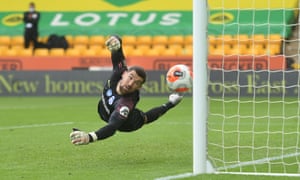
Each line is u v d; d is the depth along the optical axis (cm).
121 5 10300
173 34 9681
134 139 3922
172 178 2558
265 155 3266
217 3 9181
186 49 8956
